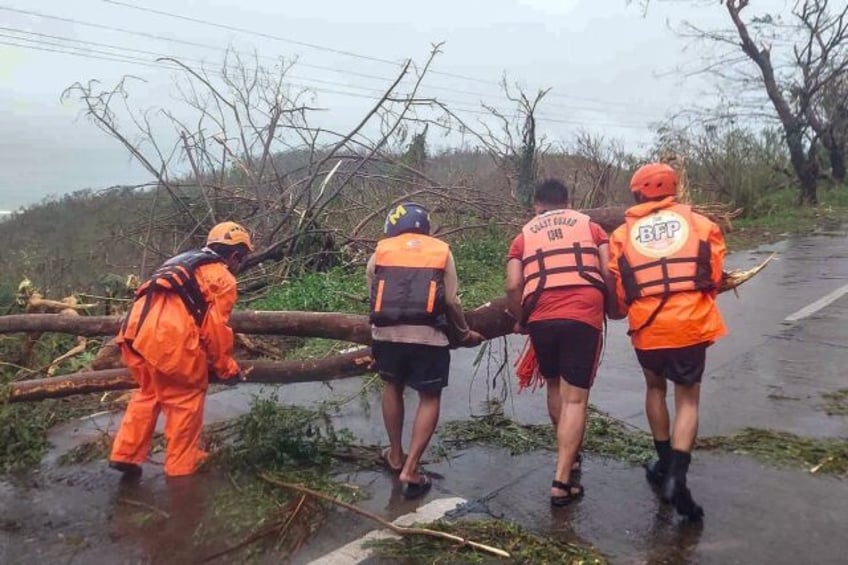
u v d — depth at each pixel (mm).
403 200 11141
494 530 3887
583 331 4168
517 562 3629
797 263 11586
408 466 4352
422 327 4316
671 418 5383
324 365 5402
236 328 5512
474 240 11547
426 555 3709
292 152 11812
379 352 4473
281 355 7406
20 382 5309
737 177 17594
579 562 3580
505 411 5742
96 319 5980
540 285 4227
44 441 5293
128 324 4477
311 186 10703
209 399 6188
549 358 4328
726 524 3930
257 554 3752
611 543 3787
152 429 4691
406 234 4500
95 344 7320
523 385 5027
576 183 14352
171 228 11516
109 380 5324
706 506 4129
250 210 11430
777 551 3656
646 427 5320
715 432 5168
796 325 7914
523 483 4492
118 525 4082
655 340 4004
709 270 4020
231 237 4875
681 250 4016
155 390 4621
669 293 3980
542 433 5246
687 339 3953
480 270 10508
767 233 15391
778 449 4820
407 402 5973
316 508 4191
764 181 18750
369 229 11500
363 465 4789
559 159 14922
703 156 17844
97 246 12695
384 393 4594
